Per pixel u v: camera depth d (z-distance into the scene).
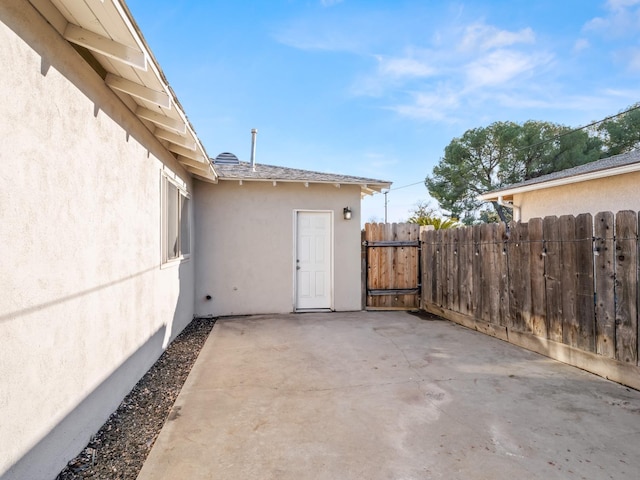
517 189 8.37
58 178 2.08
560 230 4.09
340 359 4.23
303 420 2.75
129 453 2.32
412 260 7.46
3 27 1.62
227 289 6.80
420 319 6.46
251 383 3.51
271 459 2.24
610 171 6.05
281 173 7.30
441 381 3.53
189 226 6.23
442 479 2.03
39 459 1.87
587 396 3.14
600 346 3.60
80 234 2.35
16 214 1.70
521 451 2.30
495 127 18.38
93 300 2.54
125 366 3.19
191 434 2.54
